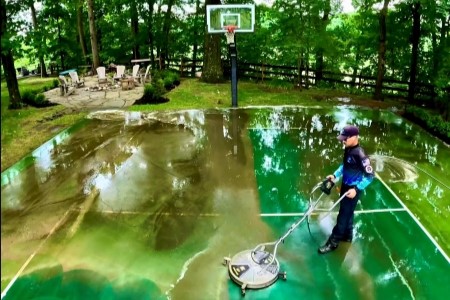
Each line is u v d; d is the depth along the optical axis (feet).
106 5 59.36
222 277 12.98
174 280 12.88
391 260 14.01
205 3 47.93
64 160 22.59
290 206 17.62
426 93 38.50
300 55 43.75
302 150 24.57
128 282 12.80
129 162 22.31
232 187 19.39
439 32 38.78
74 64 70.08
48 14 62.59
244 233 15.49
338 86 46.88
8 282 12.71
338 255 14.16
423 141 26.89
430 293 12.50
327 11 44.04
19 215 16.71
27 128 28.04
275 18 45.16
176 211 17.11
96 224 16.07
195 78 53.98
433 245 14.93
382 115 33.55
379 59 39.09
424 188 19.65
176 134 27.35
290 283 12.69
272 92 43.16
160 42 55.83
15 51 29.48
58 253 14.25
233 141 26.07
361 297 12.22
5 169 21.27
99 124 29.66
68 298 12.13
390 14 40.06
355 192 13.07
